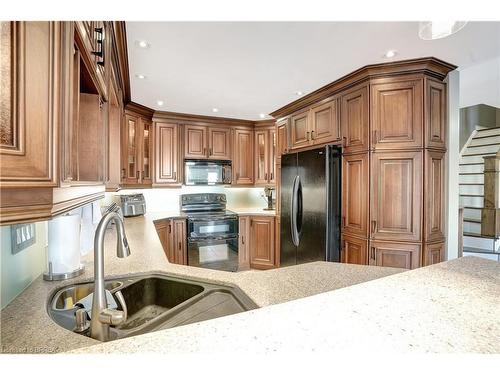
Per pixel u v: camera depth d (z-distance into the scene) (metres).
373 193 2.17
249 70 2.25
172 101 3.06
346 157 2.41
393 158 2.12
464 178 4.52
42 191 0.47
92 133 1.12
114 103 1.93
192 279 1.17
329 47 1.84
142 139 3.29
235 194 4.41
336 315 0.63
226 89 2.69
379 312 0.65
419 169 2.06
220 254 3.58
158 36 1.71
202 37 1.72
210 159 3.83
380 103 2.15
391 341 0.53
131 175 3.11
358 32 1.66
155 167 3.49
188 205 3.86
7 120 0.42
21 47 0.44
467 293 0.76
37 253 1.13
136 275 1.24
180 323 0.85
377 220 2.16
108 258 1.46
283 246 3.15
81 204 0.75
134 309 1.18
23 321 0.78
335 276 1.16
